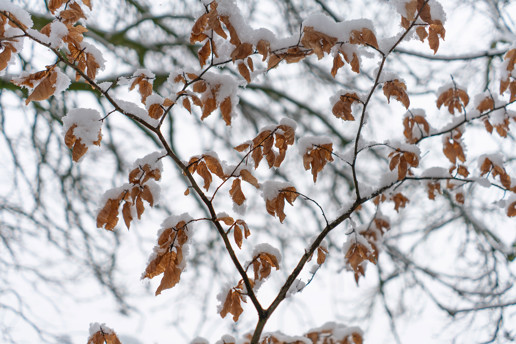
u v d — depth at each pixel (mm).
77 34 2223
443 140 2541
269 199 2273
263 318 2248
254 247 2293
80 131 2205
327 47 2186
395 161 2410
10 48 2191
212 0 2180
